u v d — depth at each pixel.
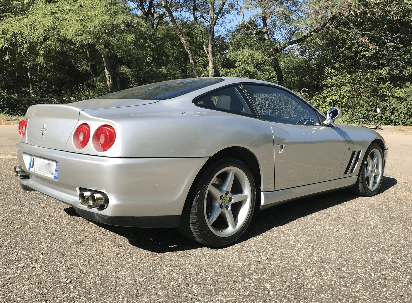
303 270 2.58
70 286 2.29
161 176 2.57
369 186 4.68
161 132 2.58
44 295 2.17
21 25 19.14
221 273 2.52
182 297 2.19
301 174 3.60
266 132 3.23
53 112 2.87
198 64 28.80
